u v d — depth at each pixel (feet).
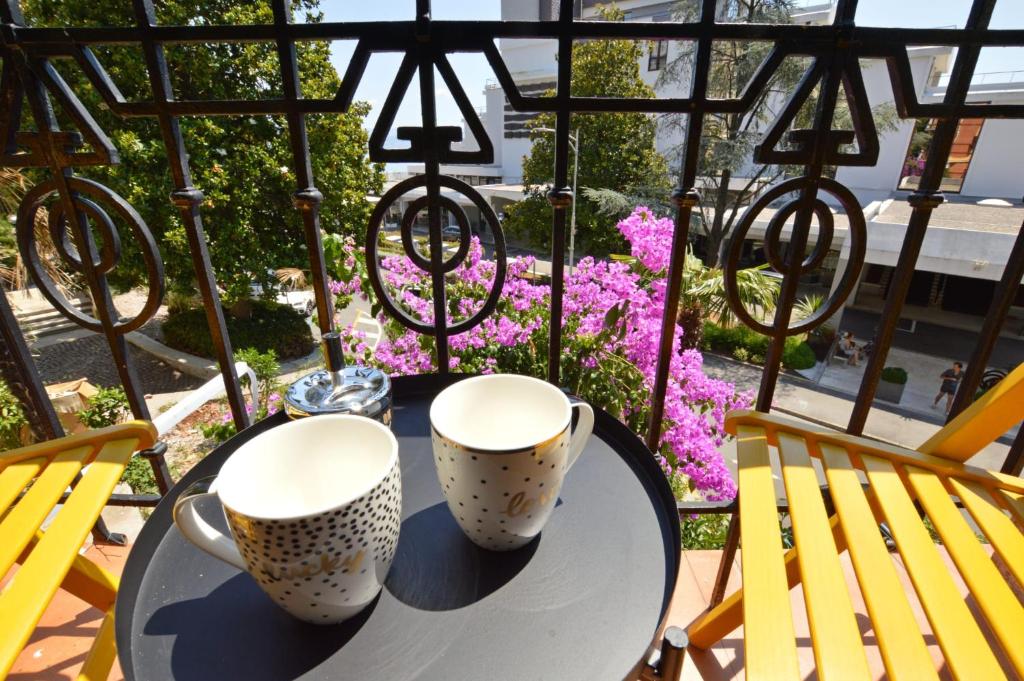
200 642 1.26
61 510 1.68
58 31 1.96
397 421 2.23
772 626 1.38
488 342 6.46
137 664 1.21
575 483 1.82
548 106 2.16
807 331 2.44
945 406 21.13
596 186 35.12
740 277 13.53
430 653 1.23
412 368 6.29
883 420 20.27
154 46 2.00
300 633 1.29
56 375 23.09
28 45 1.97
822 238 2.26
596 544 1.55
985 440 1.88
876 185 34.78
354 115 24.40
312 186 2.30
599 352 6.50
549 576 1.44
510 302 6.49
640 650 1.22
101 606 2.06
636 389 6.55
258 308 26.11
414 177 2.31
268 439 1.36
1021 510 1.76
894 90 2.05
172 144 2.17
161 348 24.82
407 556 1.51
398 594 1.39
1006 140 34.71
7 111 2.06
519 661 1.20
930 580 1.48
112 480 1.81
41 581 1.46
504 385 1.70
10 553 1.54
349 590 1.20
